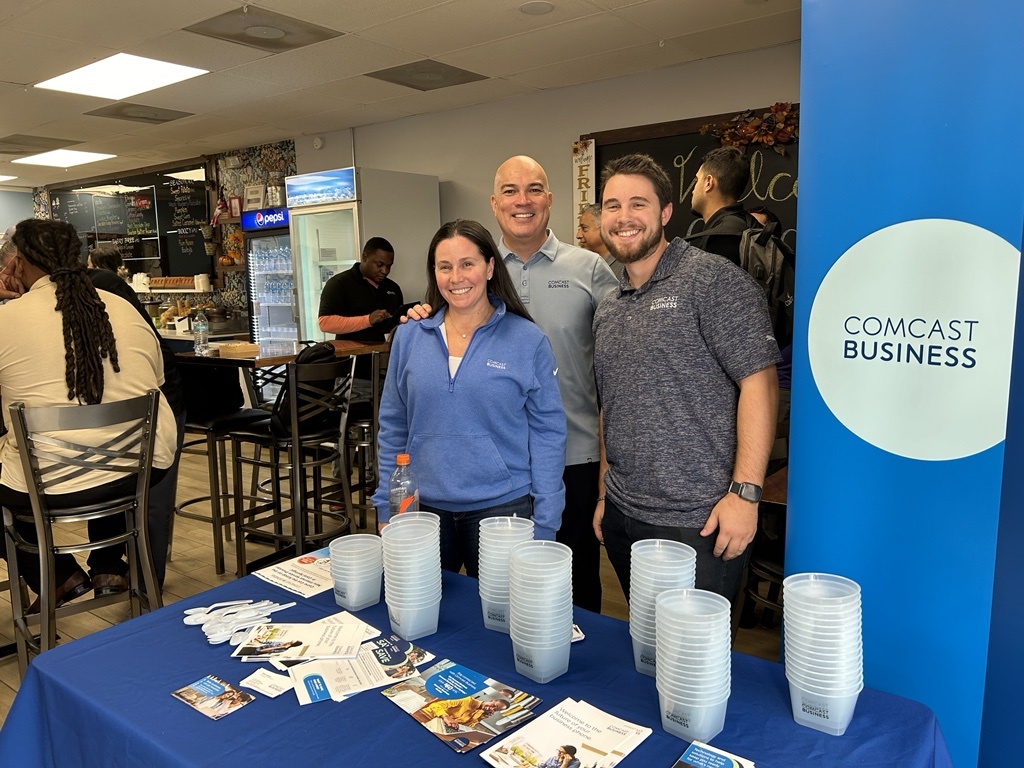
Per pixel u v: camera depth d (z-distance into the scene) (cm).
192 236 821
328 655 124
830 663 100
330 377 319
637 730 103
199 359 348
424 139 612
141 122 607
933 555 122
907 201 118
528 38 410
